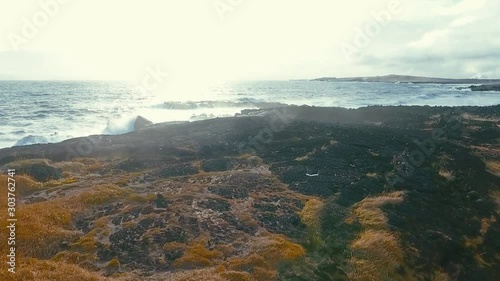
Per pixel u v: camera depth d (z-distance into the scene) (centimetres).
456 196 2448
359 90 16162
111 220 1988
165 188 2519
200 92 15412
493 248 1950
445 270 1748
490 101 10250
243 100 10538
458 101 10231
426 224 2075
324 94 13600
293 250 1702
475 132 4603
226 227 1928
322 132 4244
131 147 3794
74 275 1423
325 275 1589
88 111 8050
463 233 2048
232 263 1582
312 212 2105
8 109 8175
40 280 1357
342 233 1930
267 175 2853
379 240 1812
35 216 1920
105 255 1650
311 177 2730
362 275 1614
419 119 5691
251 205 2238
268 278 1509
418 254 1789
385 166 2950
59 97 12219
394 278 1627
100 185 2505
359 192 2442
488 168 3125
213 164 3153
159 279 1468
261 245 1723
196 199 2284
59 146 3931
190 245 1727
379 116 6119
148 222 1945
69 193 2423
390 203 2233
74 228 1911
